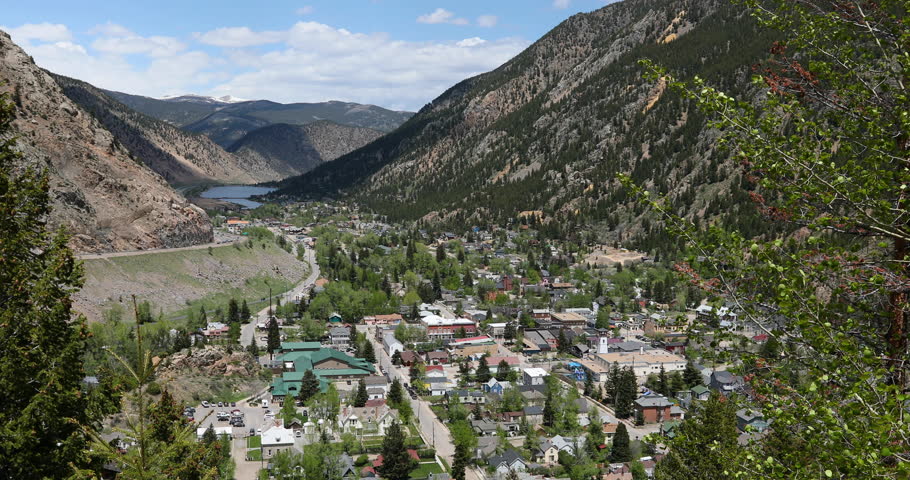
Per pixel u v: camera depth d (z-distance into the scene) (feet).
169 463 103.35
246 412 402.93
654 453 355.56
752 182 70.13
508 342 608.60
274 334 526.98
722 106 65.92
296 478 316.40
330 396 400.06
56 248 101.91
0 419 88.79
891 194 60.29
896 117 61.93
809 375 57.88
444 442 382.01
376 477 330.54
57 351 95.91
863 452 46.83
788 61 70.28
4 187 97.14
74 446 93.25
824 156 59.57
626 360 515.09
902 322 56.29
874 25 65.46
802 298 55.26
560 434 384.68
